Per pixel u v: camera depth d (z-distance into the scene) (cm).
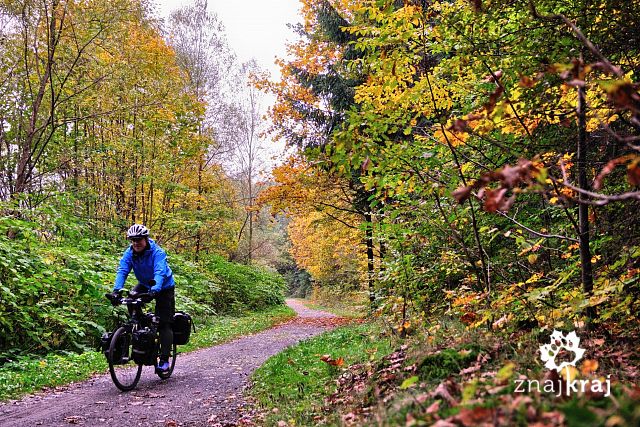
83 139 1667
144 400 592
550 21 454
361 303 1623
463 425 212
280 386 628
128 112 1652
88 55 1466
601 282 432
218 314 2364
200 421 502
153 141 1788
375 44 559
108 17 1405
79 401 584
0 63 1391
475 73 543
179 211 2045
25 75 1433
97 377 762
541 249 652
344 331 1138
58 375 742
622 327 450
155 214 1953
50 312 978
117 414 523
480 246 599
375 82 579
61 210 1327
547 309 518
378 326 1002
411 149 539
